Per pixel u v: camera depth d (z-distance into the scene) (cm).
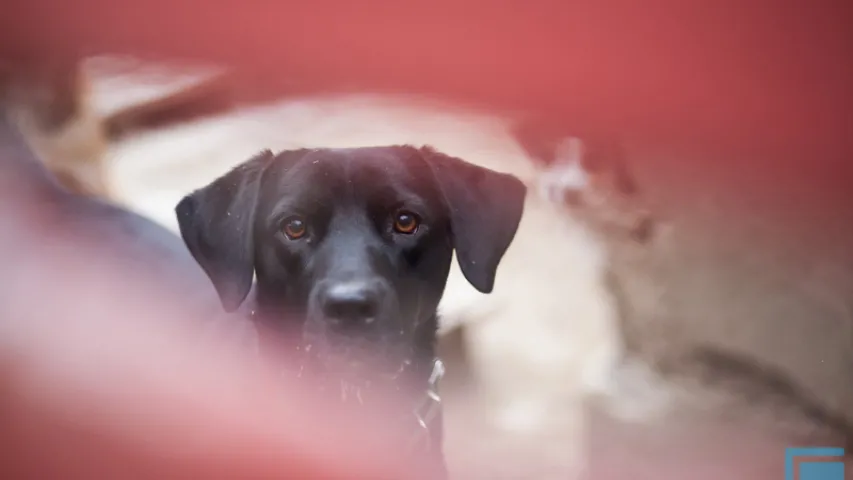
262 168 314
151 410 191
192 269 412
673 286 560
